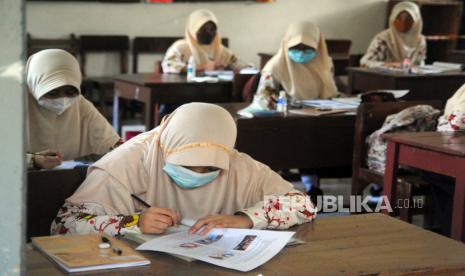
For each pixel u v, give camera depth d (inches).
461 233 109.7
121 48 273.6
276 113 150.7
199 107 71.5
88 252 59.2
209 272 56.7
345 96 187.3
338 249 64.7
